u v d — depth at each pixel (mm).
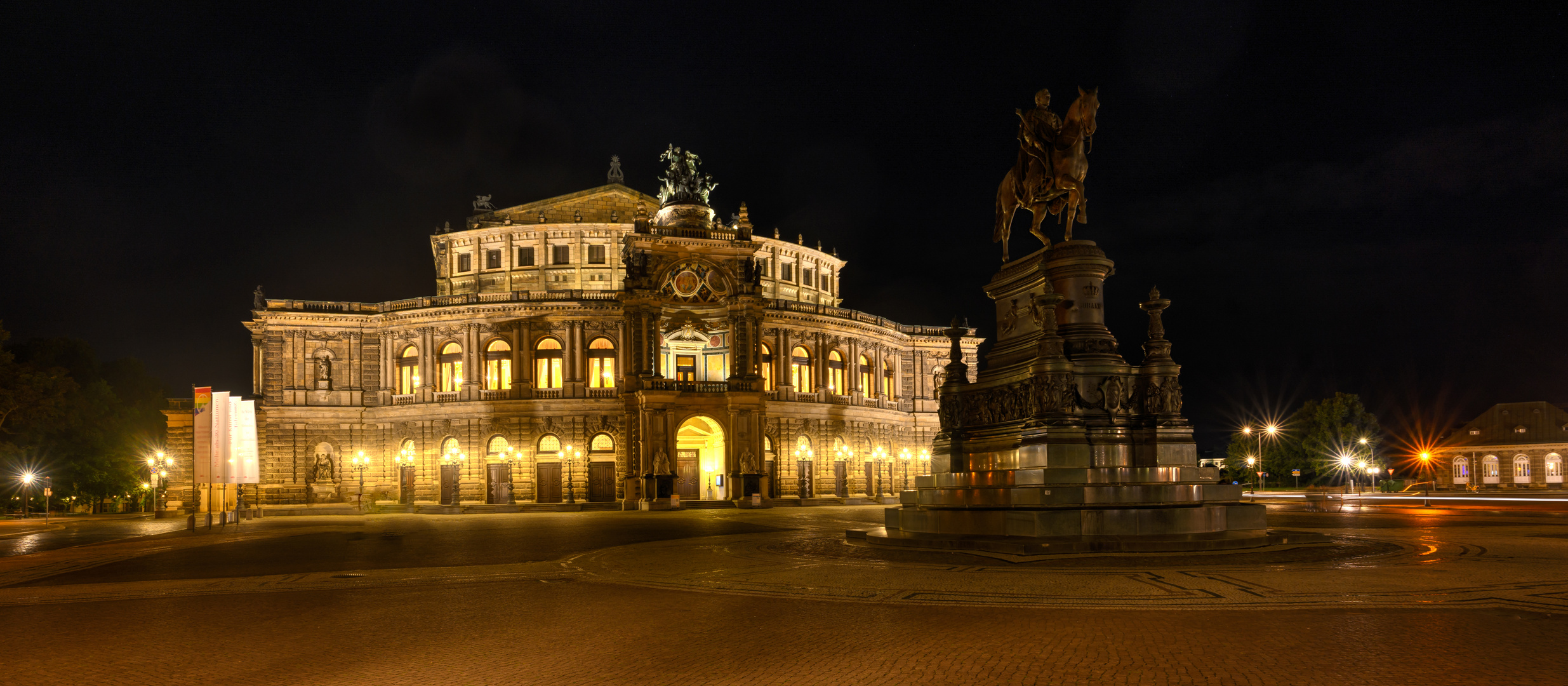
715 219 115062
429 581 27109
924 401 122500
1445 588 21125
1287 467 131250
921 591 21969
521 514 81938
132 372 140125
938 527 33125
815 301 124938
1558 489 127562
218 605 22844
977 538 31062
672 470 93062
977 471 33625
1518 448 131625
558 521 63688
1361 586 21484
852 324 111438
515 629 18562
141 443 128000
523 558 34250
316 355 102375
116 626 20062
